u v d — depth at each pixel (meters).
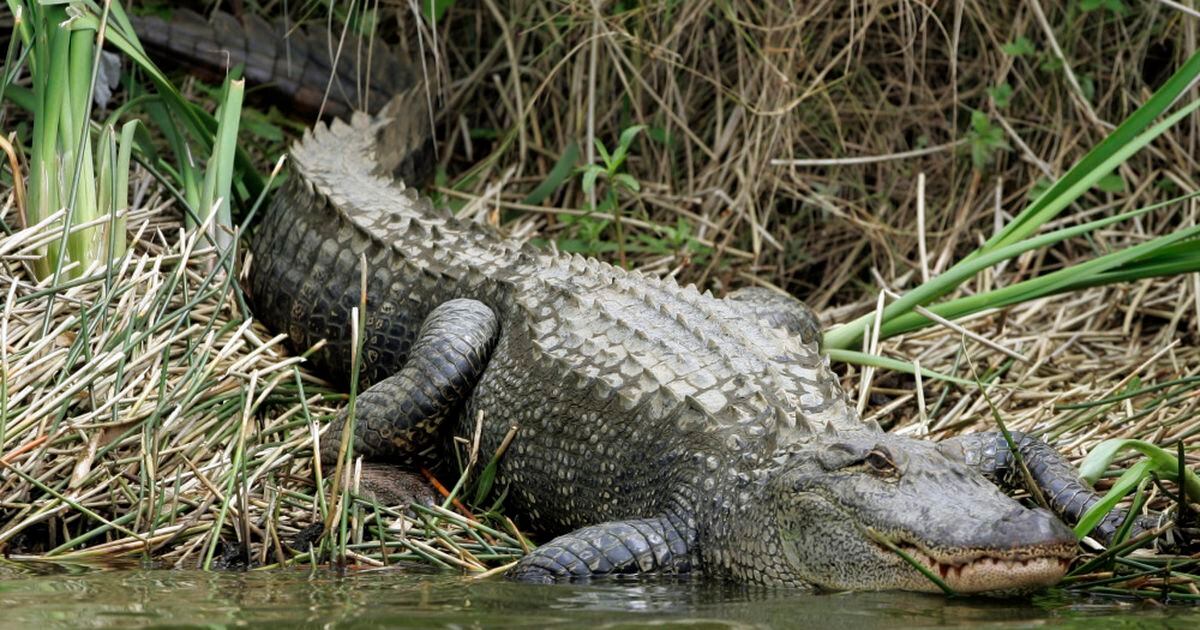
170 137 15.81
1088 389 13.70
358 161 16.58
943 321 13.93
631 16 18.25
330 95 18.50
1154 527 10.10
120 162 13.95
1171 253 13.34
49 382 11.88
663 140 18.38
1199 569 9.66
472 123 20.03
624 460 11.07
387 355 13.83
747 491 10.12
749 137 18.14
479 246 14.33
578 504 11.41
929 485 9.17
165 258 14.03
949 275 13.95
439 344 12.54
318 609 8.30
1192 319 15.77
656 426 10.95
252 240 15.79
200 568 10.12
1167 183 17.61
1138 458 12.02
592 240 17.09
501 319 13.10
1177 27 18.34
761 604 8.80
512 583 9.59
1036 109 18.75
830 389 11.23
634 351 11.77
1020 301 13.86
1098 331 15.89
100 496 11.09
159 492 10.96
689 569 10.32
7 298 12.38
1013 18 18.78
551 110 19.64
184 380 11.75
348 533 10.98
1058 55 17.47
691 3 17.86
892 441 9.63
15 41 14.29
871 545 9.19
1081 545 10.12
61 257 12.70
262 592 8.98
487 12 19.91
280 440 12.37
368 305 13.98
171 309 13.84
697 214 18.64
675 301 12.97
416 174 18.05
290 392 12.97
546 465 11.64
